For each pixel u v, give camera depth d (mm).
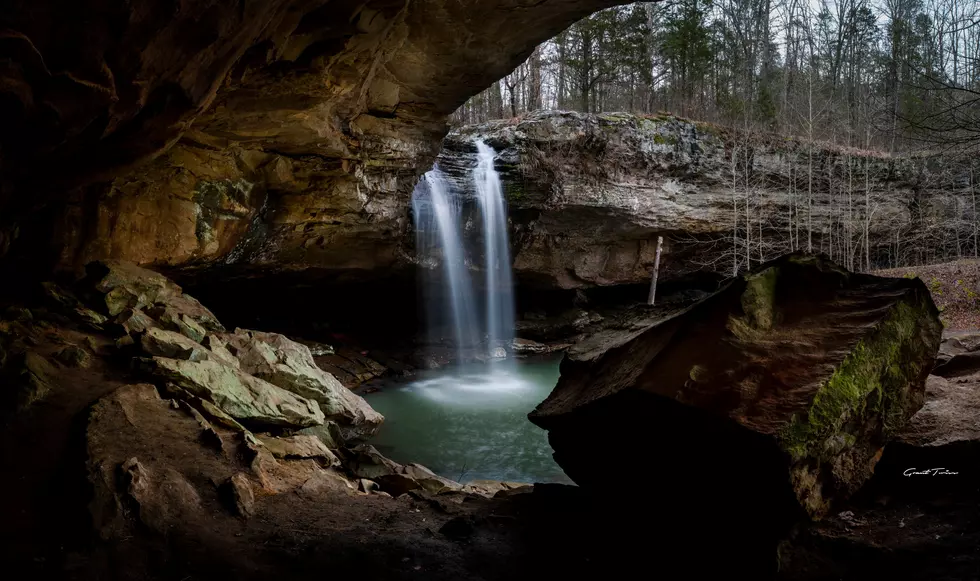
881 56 32188
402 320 21609
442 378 17484
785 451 3238
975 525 3234
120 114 5305
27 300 8609
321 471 6887
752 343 3658
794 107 26703
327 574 4066
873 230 25750
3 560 3891
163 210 10562
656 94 33531
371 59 8984
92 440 5441
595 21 26938
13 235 8039
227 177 11328
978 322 12555
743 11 32812
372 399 14969
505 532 4734
